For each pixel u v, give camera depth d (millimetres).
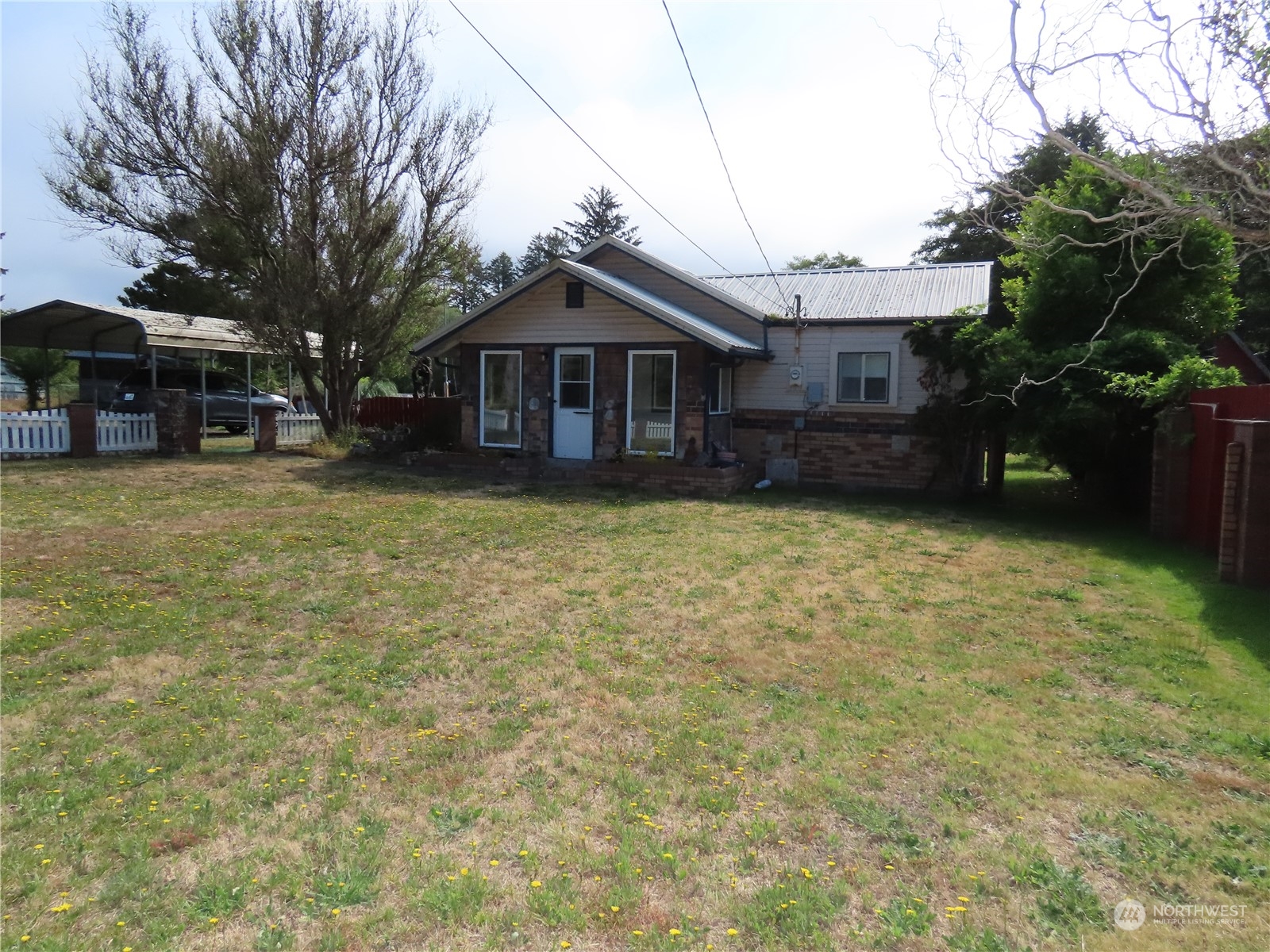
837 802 4148
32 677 5602
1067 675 5953
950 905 3361
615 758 4633
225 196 17953
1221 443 9344
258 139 17562
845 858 3695
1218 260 13148
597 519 11953
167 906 3270
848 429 16344
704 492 14516
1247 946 3102
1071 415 12016
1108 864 3652
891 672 6020
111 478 14383
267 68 17875
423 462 16984
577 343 16250
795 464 16719
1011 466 22672
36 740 4695
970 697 5535
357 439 18891
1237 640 6547
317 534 10398
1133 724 5090
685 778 4406
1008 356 13555
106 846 3688
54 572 8156
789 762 4594
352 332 19641
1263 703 5383
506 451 17016
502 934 3137
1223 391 9500
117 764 4434
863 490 16250
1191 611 7418
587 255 18219
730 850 3756
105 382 26203
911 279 18312
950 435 15281
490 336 16969
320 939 3082
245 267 18797
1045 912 3314
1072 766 4562
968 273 18266
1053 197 13844
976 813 4086
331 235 18594
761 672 5984
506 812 4035
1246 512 7812
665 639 6699
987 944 3088
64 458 16969
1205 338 14492
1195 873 3568
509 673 5914
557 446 16672
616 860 3625
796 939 3131
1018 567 9359
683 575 8766
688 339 15320
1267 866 3604
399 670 5930
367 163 18672
